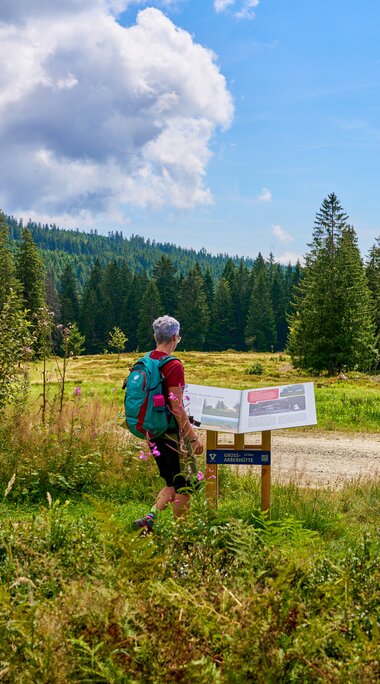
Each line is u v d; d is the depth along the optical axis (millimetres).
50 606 2449
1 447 7742
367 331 64250
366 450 13680
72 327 10094
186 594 2523
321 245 64375
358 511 6984
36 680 2051
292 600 2379
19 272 78938
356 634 2426
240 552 3145
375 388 33312
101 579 2850
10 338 9445
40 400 12398
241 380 47406
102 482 7660
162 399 4633
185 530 3566
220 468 8562
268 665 2086
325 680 2053
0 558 3588
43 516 4082
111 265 141750
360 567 3207
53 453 7797
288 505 6488
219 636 2230
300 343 62375
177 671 2086
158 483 7879
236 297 138250
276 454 13133
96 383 34594
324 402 20828
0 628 2213
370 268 87500
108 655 2174
